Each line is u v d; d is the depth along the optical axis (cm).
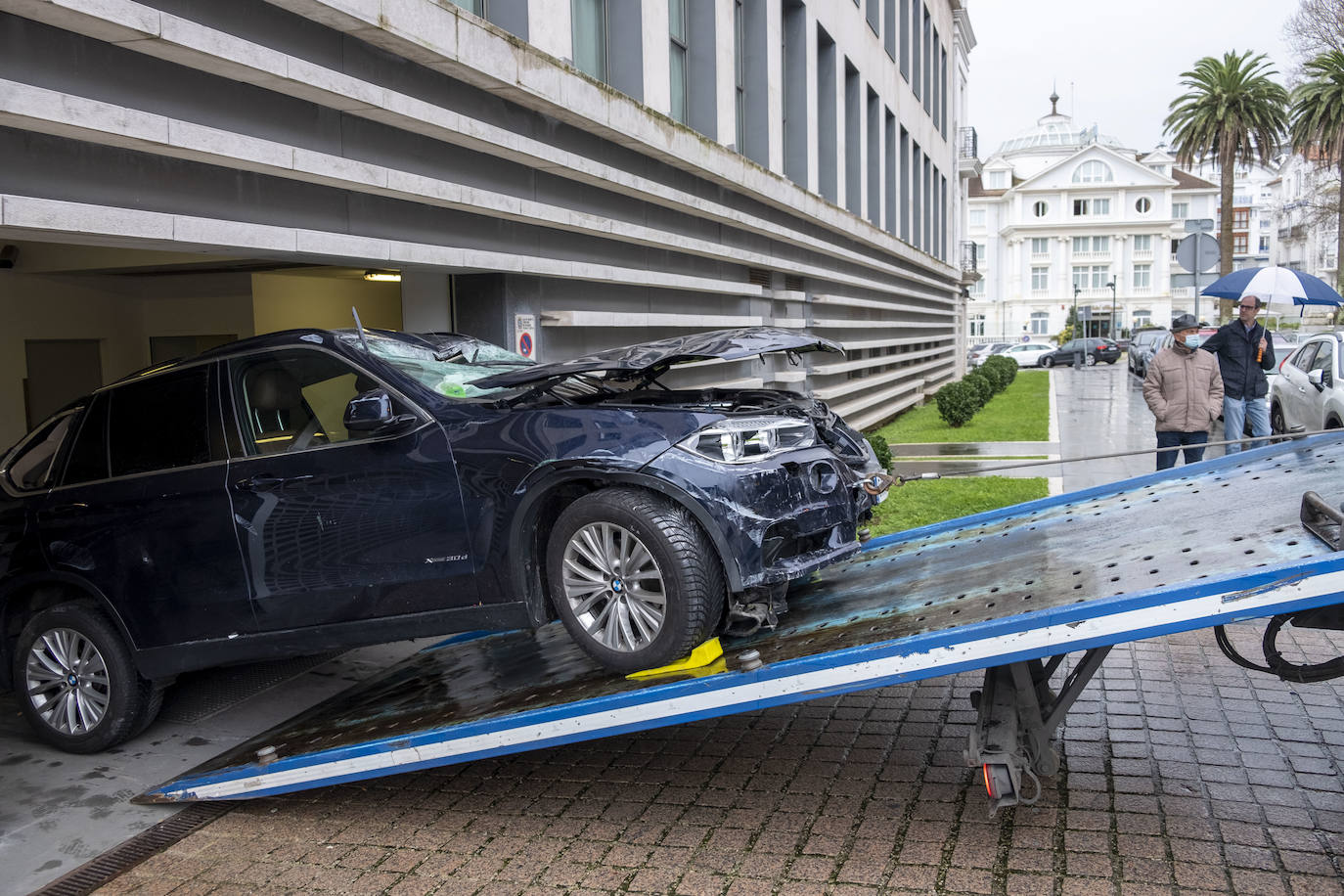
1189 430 925
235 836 441
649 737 525
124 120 463
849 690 370
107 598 507
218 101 533
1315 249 9219
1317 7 4453
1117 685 551
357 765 434
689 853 395
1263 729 482
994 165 10488
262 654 489
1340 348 1208
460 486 445
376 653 693
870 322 2084
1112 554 422
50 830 448
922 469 1413
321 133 601
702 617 403
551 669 486
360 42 627
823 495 450
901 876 365
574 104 832
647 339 1048
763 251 1384
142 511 501
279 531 477
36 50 441
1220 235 5569
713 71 1228
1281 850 368
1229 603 321
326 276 989
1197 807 405
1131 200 9494
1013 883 355
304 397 490
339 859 412
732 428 421
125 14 451
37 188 448
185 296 1005
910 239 2625
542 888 376
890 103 2292
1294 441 546
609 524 414
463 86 728
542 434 434
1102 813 404
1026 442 1727
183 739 550
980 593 420
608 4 1023
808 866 378
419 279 797
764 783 457
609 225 911
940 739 495
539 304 825
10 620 544
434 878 390
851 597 497
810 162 1588
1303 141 5053
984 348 6138
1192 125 5575
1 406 867
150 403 521
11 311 882
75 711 528
